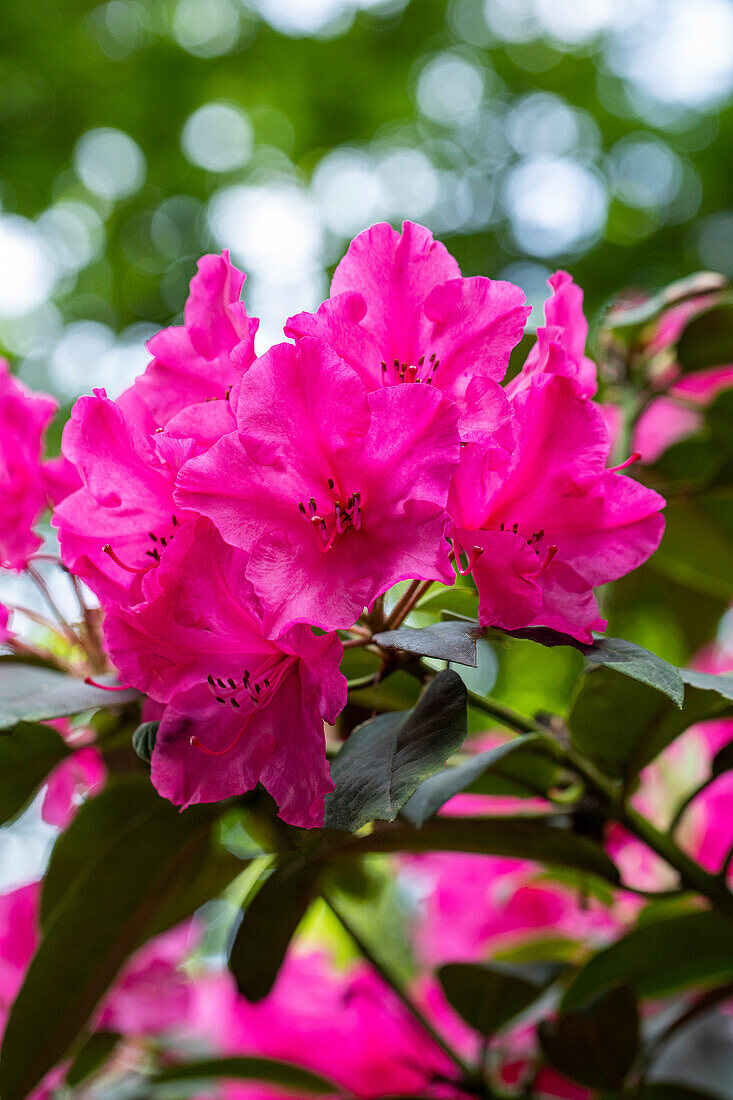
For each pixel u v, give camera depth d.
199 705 0.58
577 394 0.57
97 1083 0.81
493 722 0.79
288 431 0.56
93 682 0.62
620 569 0.58
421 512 0.55
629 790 0.63
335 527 0.56
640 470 0.81
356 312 0.58
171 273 2.79
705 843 0.77
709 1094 0.68
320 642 0.56
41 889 0.66
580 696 0.62
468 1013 0.71
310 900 0.65
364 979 0.80
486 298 0.58
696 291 0.79
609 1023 0.66
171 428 0.57
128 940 0.66
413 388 0.55
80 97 2.75
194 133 2.82
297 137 2.87
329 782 0.56
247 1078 0.74
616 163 2.65
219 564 0.57
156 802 0.66
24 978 0.65
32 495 0.67
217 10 2.80
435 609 0.64
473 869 0.82
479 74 2.90
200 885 0.70
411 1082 0.78
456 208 2.80
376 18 2.82
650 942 0.68
